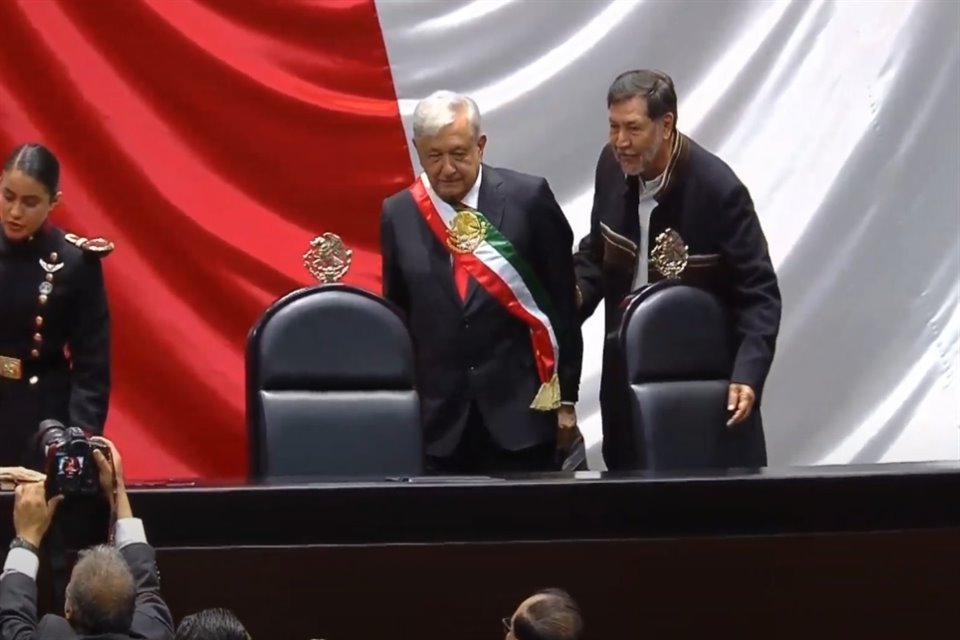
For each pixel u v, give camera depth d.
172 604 12.02
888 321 18.98
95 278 13.77
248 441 13.72
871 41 18.95
